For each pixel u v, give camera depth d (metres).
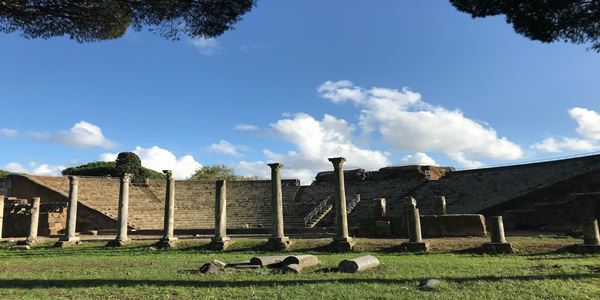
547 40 15.28
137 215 46.44
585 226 20.50
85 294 11.24
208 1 14.26
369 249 23.42
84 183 49.91
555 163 41.53
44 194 46.91
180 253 24.55
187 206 51.28
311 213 46.56
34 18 14.24
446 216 28.22
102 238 33.72
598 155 38.25
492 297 10.08
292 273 14.59
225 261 19.30
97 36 15.40
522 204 36.72
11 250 28.23
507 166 45.50
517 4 14.33
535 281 11.95
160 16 14.52
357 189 53.28
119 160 74.56
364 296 10.41
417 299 9.97
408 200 23.59
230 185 56.28
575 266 14.91
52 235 39.41
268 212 49.25
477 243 22.97
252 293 10.88
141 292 11.38
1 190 49.00
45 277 14.67
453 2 15.42
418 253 21.81
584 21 14.48
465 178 47.59
